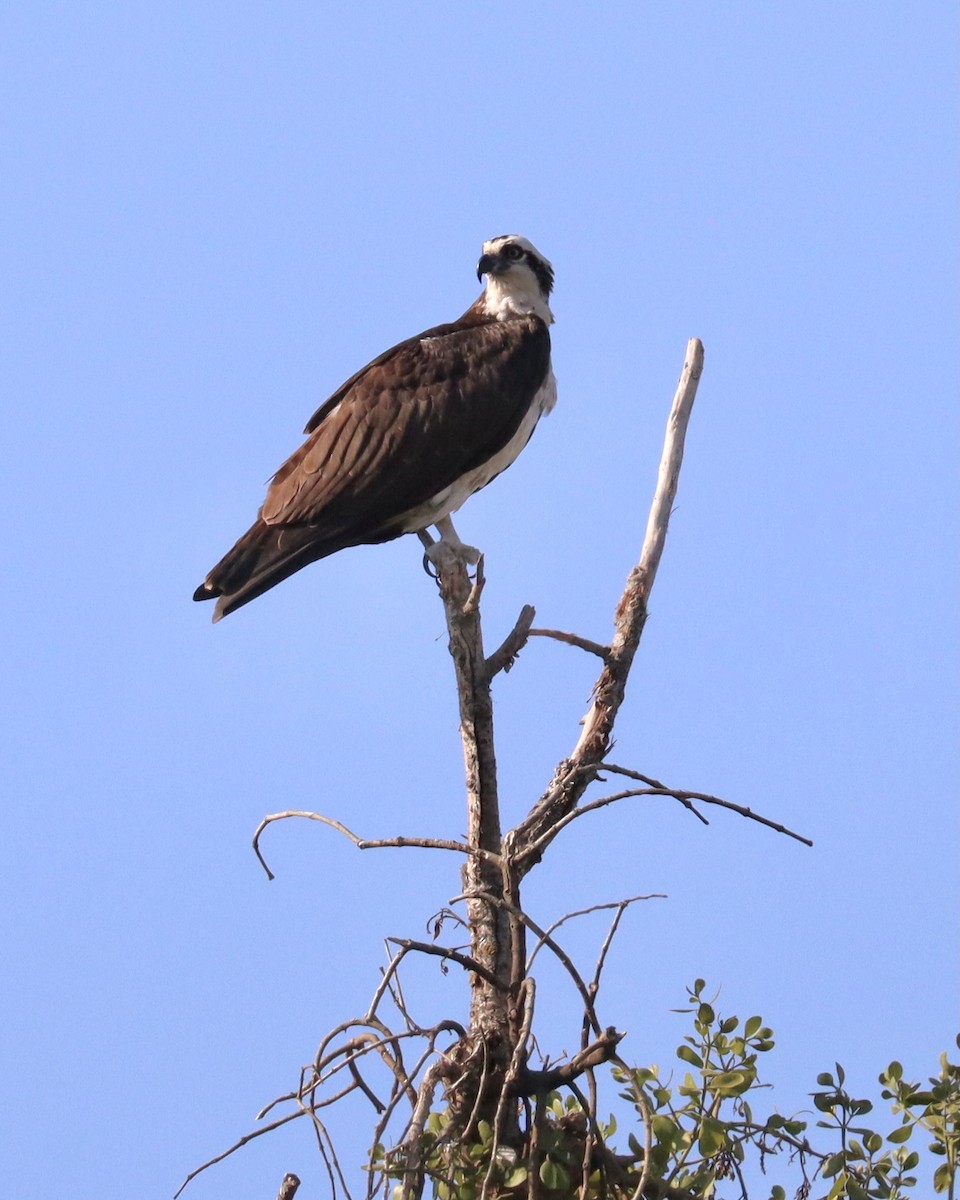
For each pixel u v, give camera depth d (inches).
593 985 378.3
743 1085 392.5
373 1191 338.6
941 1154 399.2
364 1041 363.9
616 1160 382.9
